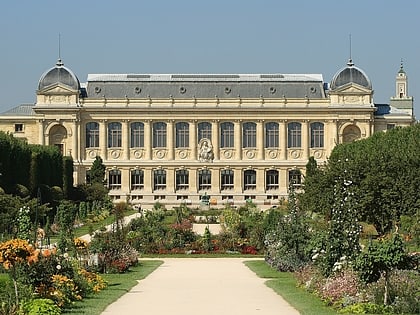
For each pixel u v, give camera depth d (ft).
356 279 268.62
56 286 266.16
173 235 526.16
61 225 599.57
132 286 328.29
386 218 529.45
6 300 235.40
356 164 551.59
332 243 310.24
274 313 249.55
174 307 263.08
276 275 376.89
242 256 497.87
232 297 290.56
